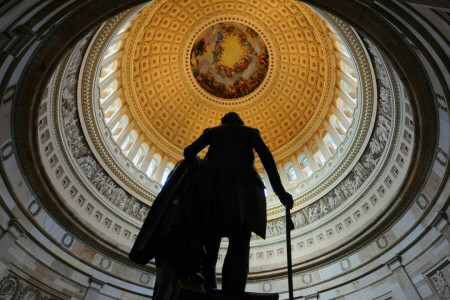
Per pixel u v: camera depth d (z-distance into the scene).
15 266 14.54
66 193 19.23
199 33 33.69
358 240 19.48
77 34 11.59
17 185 14.55
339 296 18.94
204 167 2.60
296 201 26.55
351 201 22.30
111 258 20.03
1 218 13.70
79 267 18.02
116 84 28.81
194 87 35.91
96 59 21.09
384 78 18.30
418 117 14.13
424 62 11.82
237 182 2.37
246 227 2.16
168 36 32.97
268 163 2.70
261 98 36.38
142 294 19.77
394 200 17.73
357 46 18.92
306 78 33.16
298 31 31.58
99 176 22.86
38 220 16.27
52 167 18.16
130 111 30.48
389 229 18.08
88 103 21.98
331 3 11.48
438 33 9.01
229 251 2.21
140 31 28.88
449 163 13.48
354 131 23.17
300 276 21.47
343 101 27.70
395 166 18.84
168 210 2.33
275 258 24.00
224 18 32.97
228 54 35.59
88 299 17.59
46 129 17.58
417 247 16.00
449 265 14.11
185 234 2.15
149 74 33.06
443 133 13.41
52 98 17.73
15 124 12.86
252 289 22.14
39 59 11.42
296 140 32.81
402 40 11.64
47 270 16.31
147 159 30.39
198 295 1.79
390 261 17.17
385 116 19.81
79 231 18.64
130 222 23.19
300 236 24.33
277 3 30.78
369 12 11.26
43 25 9.73
